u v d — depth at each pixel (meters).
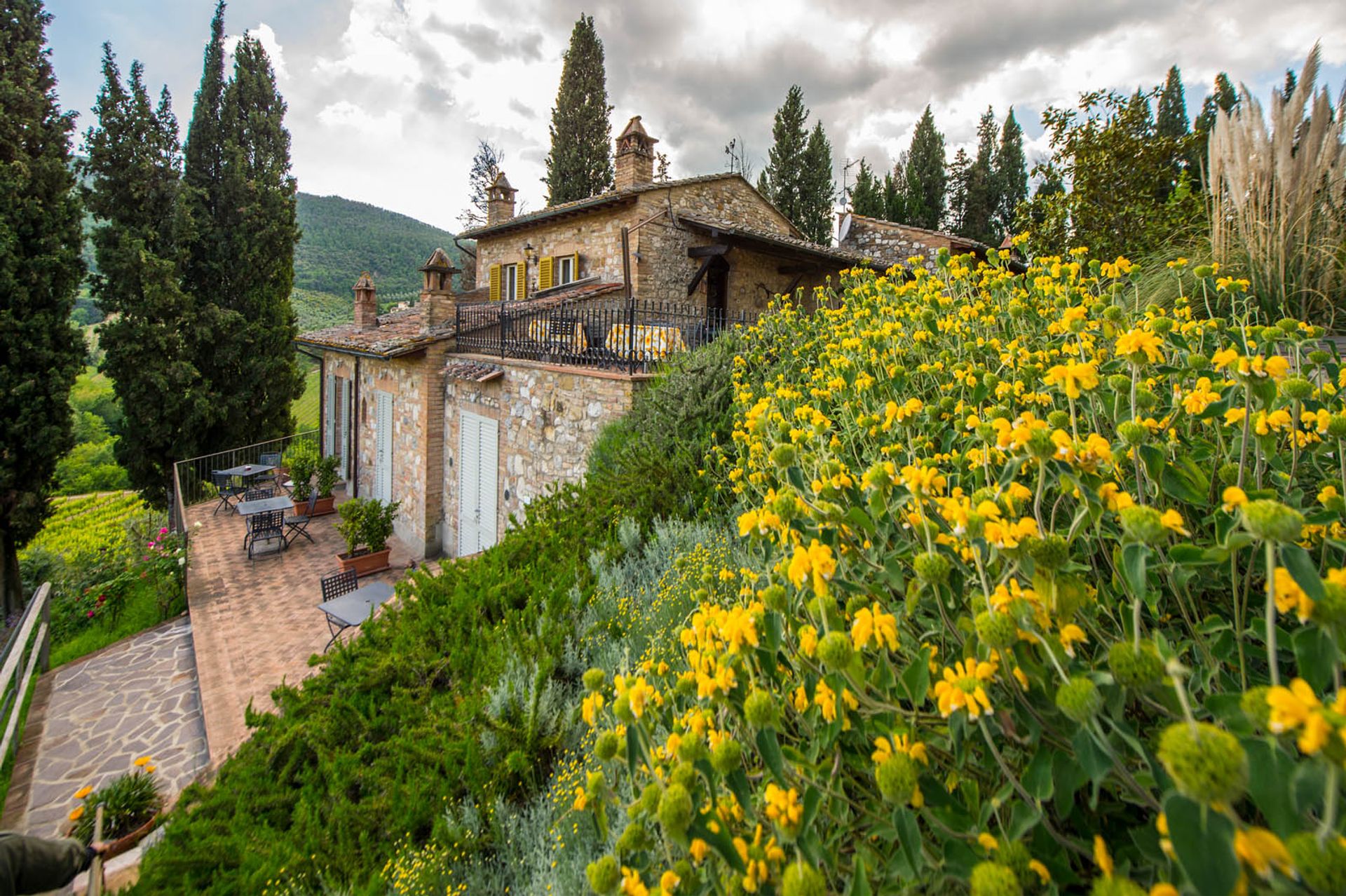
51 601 11.73
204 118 20.30
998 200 34.38
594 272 14.45
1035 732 1.14
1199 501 1.48
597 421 7.89
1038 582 1.23
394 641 4.65
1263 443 1.60
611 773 2.32
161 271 17.86
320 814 3.29
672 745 1.41
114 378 18.08
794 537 1.74
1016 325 3.14
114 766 6.32
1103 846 0.99
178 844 3.24
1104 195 8.55
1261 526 0.97
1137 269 3.14
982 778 1.35
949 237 15.30
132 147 18.02
